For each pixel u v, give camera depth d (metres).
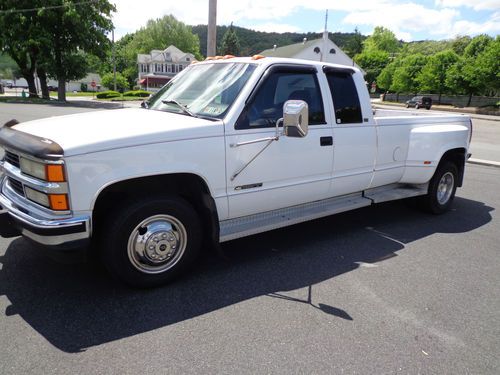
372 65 83.25
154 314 3.06
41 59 32.72
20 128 3.44
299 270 3.90
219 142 3.41
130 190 3.26
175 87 4.32
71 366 2.47
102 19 34.97
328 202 4.61
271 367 2.53
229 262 4.02
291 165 3.96
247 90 3.59
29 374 2.39
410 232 5.11
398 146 5.07
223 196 3.55
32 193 3.04
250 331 2.90
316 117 4.16
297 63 3.99
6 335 2.74
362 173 4.73
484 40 49.97
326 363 2.59
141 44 91.12
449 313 3.25
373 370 2.55
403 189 5.41
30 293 3.29
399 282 3.74
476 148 13.48
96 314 3.03
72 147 2.81
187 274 3.73
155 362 2.54
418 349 2.78
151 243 3.26
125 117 3.63
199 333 2.85
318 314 3.15
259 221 3.94
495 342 2.90
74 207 2.86
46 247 2.90
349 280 3.74
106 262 3.21
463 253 4.48
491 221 5.68
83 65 34.97
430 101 47.84
